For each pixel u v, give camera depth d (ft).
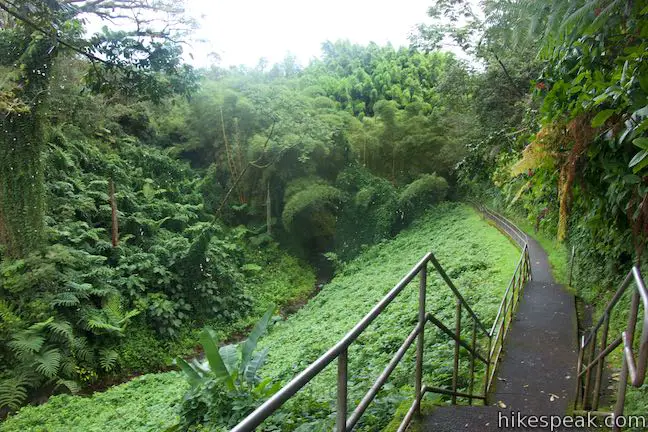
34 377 34.81
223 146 79.71
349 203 77.25
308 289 67.00
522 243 46.16
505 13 15.10
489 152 30.04
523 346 20.77
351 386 16.79
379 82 104.78
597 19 8.78
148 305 45.47
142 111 75.10
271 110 72.33
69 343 37.17
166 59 24.25
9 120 37.24
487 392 15.07
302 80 100.37
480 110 49.52
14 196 38.96
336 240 75.92
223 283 54.85
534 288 32.73
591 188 15.10
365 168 82.33
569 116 13.43
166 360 43.47
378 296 42.52
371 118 90.38
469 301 30.25
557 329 23.34
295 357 30.14
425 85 105.60
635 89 9.01
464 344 12.82
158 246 51.98
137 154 69.31
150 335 44.39
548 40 11.58
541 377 17.08
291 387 4.61
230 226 76.54
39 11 21.20
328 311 45.32
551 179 17.75
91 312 40.40
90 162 59.06
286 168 73.82
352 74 114.21
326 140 74.54
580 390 14.30
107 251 48.75
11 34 30.89
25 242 39.50
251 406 15.35
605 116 9.73
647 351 5.28
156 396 32.60
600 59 12.13
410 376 17.52
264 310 56.65
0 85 31.01
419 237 69.67
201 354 45.73
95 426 28.17
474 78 51.24
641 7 8.78
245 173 76.48
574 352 19.89
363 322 6.53
